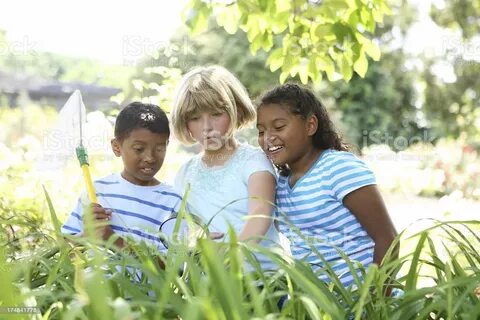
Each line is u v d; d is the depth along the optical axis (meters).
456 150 10.03
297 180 2.34
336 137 2.44
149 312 1.25
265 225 2.27
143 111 2.46
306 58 3.92
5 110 10.55
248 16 3.86
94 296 1.01
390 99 13.67
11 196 3.72
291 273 1.24
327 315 1.33
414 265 1.43
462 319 1.31
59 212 3.79
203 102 2.43
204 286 1.15
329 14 3.52
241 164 2.41
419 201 8.92
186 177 2.54
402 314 1.34
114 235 1.37
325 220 2.26
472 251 1.52
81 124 2.37
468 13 10.90
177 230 1.47
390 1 4.35
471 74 12.61
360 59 3.69
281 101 2.32
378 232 2.22
